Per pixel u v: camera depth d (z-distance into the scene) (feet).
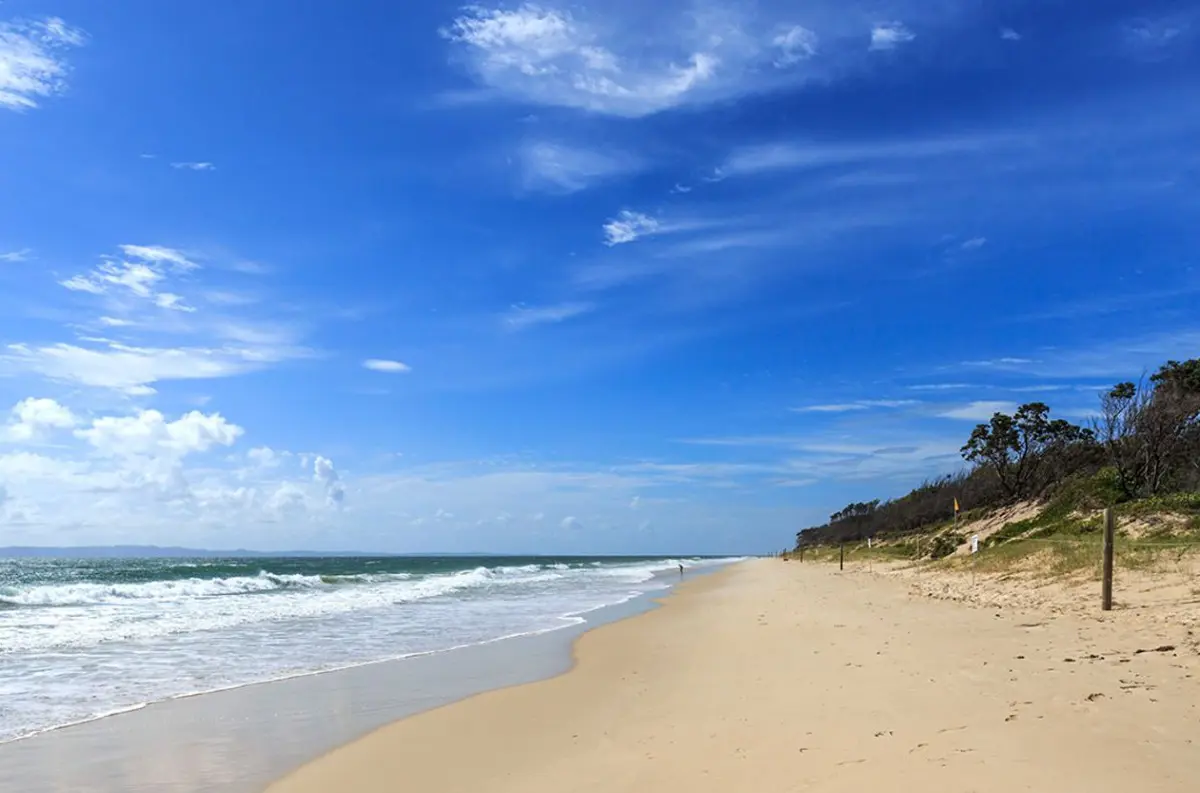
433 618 71.61
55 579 151.12
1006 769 17.26
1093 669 26.37
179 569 209.36
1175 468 93.09
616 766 22.12
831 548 285.23
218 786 22.95
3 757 25.99
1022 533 100.42
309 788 22.56
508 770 23.18
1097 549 61.11
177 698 35.24
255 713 32.24
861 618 52.16
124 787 22.93
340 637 56.95
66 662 44.75
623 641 53.72
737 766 20.48
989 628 39.81
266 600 91.45
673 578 174.29
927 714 23.07
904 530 225.35
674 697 31.53
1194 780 15.62
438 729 29.14
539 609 82.12
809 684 30.19
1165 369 100.78
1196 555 51.08
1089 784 15.85
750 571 191.83
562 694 35.04
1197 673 24.23
